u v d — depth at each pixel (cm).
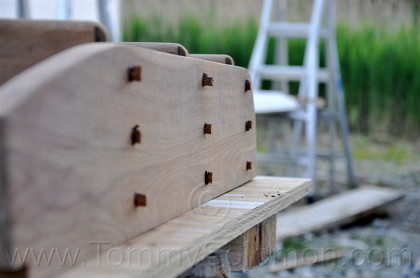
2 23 118
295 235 359
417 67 738
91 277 103
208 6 721
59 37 117
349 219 401
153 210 121
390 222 426
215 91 142
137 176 117
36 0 244
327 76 496
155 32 706
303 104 458
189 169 133
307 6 771
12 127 97
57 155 103
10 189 97
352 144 748
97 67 109
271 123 550
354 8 748
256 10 727
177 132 128
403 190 528
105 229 111
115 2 292
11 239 97
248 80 158
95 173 109
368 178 573
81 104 106
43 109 101
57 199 103
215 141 142
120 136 114
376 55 735
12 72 118
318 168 619
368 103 748
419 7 735
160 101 123
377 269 308
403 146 745
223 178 147
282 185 157
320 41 664
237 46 707
